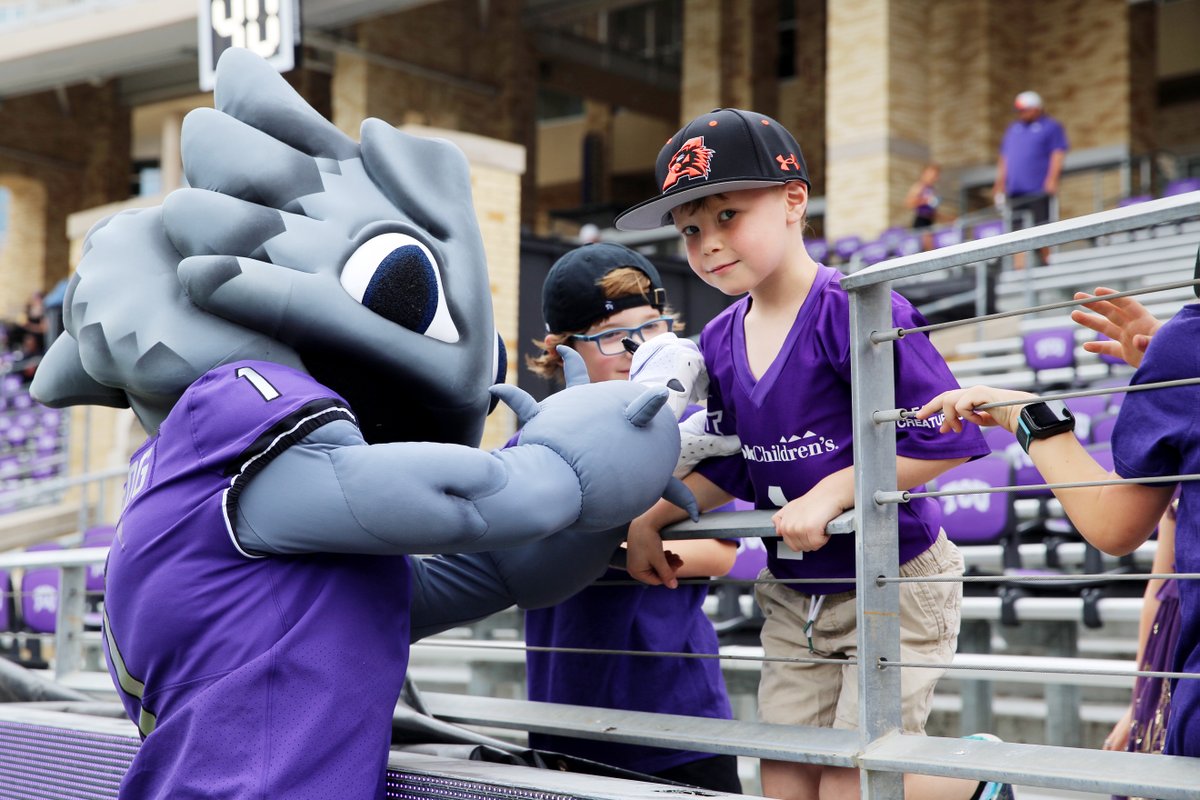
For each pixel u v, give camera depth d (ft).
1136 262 31.63
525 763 6.90
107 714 9.05
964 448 6.39
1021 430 6.00
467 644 7.85
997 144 50.29
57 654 12.19
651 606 8.08
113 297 6.29
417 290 6.41
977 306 31.53
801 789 7.14
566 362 7.00
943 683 15.48
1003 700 14.78
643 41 74.74
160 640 5.94
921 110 49.29
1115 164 44.75
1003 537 15.53
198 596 5.88
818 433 6.66
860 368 5.75
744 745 5.92
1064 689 12.87
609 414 6.30
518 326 28.89
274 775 5.62
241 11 22.48
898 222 47.73
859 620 5.65
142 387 6.22
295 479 5.77
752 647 14.21
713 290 30.73
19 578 27.53
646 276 8.34
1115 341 6.81
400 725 7.49
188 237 6.18
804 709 7.14
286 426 5.82
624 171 79.71
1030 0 53.98
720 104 60.44
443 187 6.85
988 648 14.47
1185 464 5.49
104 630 6.56
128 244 6.45
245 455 5.82
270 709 5.73
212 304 6.06
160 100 72.43
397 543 5.73
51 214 73.67
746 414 6.89
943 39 50.44
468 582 7.30
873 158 47.78
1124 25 52.29
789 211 6.56
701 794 5.71
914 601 6.84
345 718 5.83
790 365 6.70
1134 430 5.65
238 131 6.46
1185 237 31.78
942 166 50.24
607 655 7.97
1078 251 34.19
